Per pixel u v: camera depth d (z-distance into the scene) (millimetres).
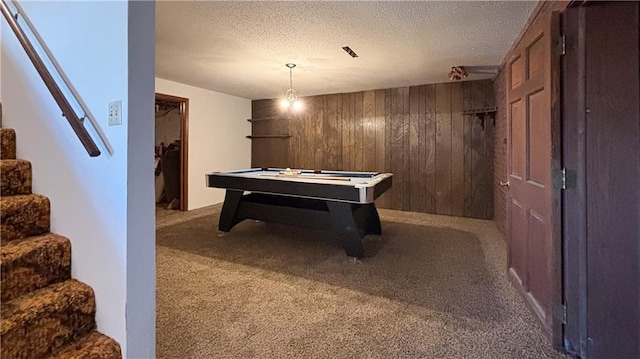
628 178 1515
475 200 4875
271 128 6520
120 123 1351
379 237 3752
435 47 3240
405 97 5328
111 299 1412
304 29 2768
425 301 2182
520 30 2756
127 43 1325
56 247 1535
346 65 3938
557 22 1599
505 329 1837
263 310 2061
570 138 1592
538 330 1820
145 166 1399
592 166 1554
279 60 3727
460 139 4941
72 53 1532
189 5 2312
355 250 2984
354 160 5781
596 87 1536
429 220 4672
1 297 1345
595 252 1562
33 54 1438
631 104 1498
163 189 6102
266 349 1660
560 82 1604
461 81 4879
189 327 1856
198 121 5422
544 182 1765
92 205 1466
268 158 6562
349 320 1943
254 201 3842
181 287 2398
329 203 3084
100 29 1405
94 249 1470
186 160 5230
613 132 1523
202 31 2811
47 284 1502
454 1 2240
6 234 1523
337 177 3576
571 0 1518
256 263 2910
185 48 3289
